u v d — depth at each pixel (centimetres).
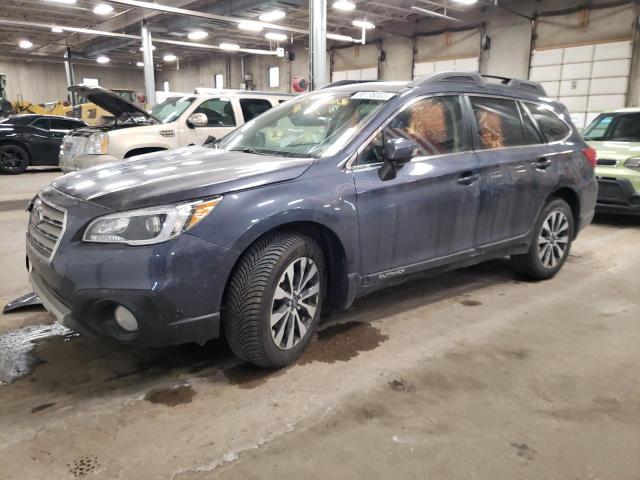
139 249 222
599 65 1498
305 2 1580
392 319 344
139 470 194
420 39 1958
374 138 298
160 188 239
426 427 224
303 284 274
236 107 801
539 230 408
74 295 227
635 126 708
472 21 1777
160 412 233
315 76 1033
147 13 1923
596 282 429
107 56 2912
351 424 225
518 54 1684
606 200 637
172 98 866
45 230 253
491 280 431
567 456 206
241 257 251
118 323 234
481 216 353
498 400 246
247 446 209
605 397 251
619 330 331
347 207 276
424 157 320
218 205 237
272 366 269
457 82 356
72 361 281
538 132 406
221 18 1628
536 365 282
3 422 224
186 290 228
